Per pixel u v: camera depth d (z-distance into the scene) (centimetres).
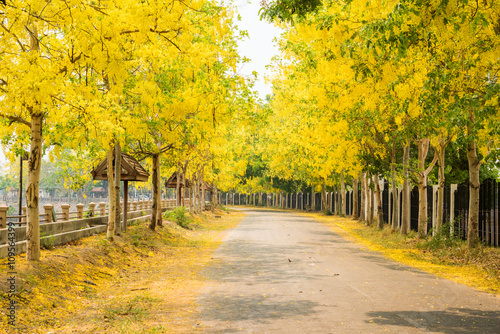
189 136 1880
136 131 1409
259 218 4303
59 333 698
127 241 1761
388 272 1291
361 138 2269
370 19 1270
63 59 968
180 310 841
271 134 4566
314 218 4394
